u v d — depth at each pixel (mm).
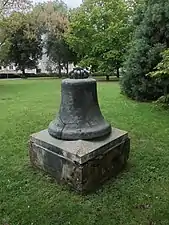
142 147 4602
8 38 20797
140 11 9742
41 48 30188
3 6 16391
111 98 9680
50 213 2889
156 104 8008
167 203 3002
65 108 3586
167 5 7695
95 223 2729
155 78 8281
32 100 9984
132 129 5613
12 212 2910
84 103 3531
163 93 8477
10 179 3592
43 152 3609
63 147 3342
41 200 3113
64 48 28656
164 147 4605
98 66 21484
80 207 2975
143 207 2947
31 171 3775
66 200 3102
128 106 8047
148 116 6695
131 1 21078
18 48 28984
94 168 3285
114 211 2896
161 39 8430
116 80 21391
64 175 3365
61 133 3480
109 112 7246
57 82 19219
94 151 3266
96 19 21453
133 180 3514
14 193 3266
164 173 3701
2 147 4758
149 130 5531
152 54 8242
